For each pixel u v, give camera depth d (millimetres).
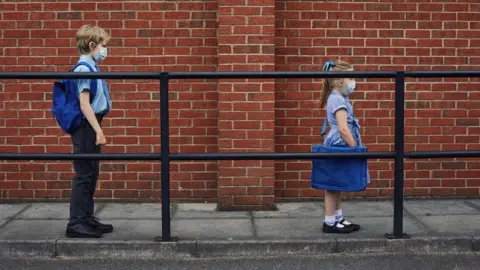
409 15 6129
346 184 4742
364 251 4723
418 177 6281
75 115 4652
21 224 5297
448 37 6164
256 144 5805
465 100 6211
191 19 6043
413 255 4668
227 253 4684
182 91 6098
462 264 4512
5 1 6027
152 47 6059
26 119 6102
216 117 6121
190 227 5203
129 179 6176
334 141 4828
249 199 5855
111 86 6082
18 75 4379
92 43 4734
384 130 6184
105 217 5570
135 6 6031
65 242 4668
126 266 4492
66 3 6027
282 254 4691
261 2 5715
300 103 6137
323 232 5000
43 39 6059
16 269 4430
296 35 6090
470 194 6305
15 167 6156
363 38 6117
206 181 6199
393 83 6148
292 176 6207
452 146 6250
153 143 6133
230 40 5738
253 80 5773
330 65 4898
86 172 4789
